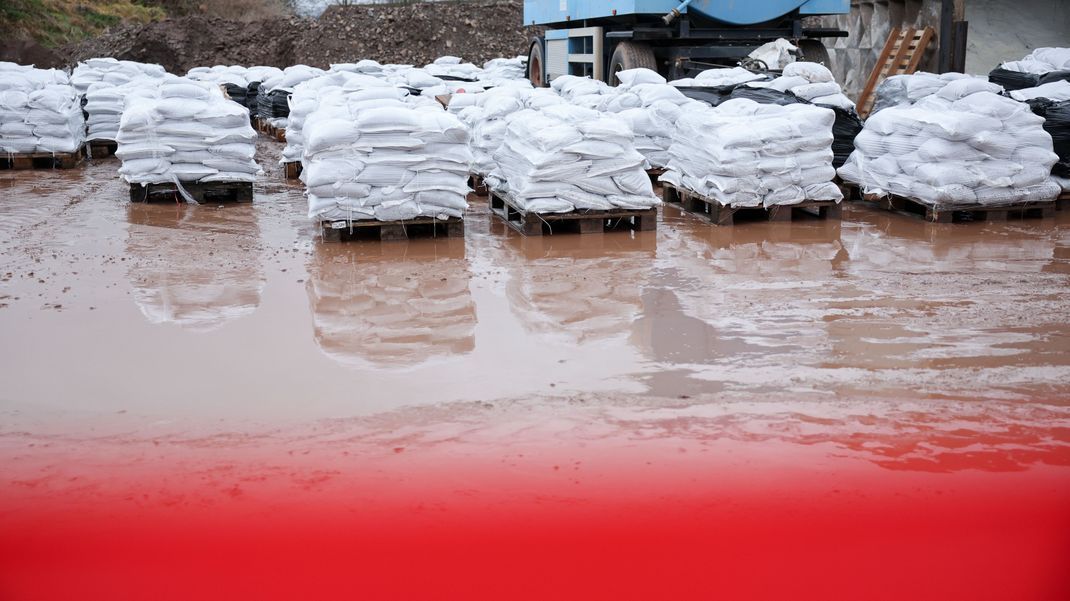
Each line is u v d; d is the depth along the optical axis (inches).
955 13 600.7
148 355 199.9
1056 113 354.6
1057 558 121.1
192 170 383.2
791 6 482.0
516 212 357.1
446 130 310.3
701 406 171.3
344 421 165.5
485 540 126.0
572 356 199.0
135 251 298.2
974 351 199.2
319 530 129.0
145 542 126.6
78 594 115.3
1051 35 689.0
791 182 338.6
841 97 398.9
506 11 1167.0
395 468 147.3
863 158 374.6
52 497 139.3
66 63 1090.1
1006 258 283.6
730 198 336.2
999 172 335.0
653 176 429.1
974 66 665.0
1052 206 347.6
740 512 133.0
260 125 698.2
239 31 1147.9
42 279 262.4
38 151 489.4
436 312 232.4
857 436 158.1
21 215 359.9
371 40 1125.7
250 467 148.0
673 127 421.4
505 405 172.4
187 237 320.8
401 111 307.9
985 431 159.9
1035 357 195.3
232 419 166.4
